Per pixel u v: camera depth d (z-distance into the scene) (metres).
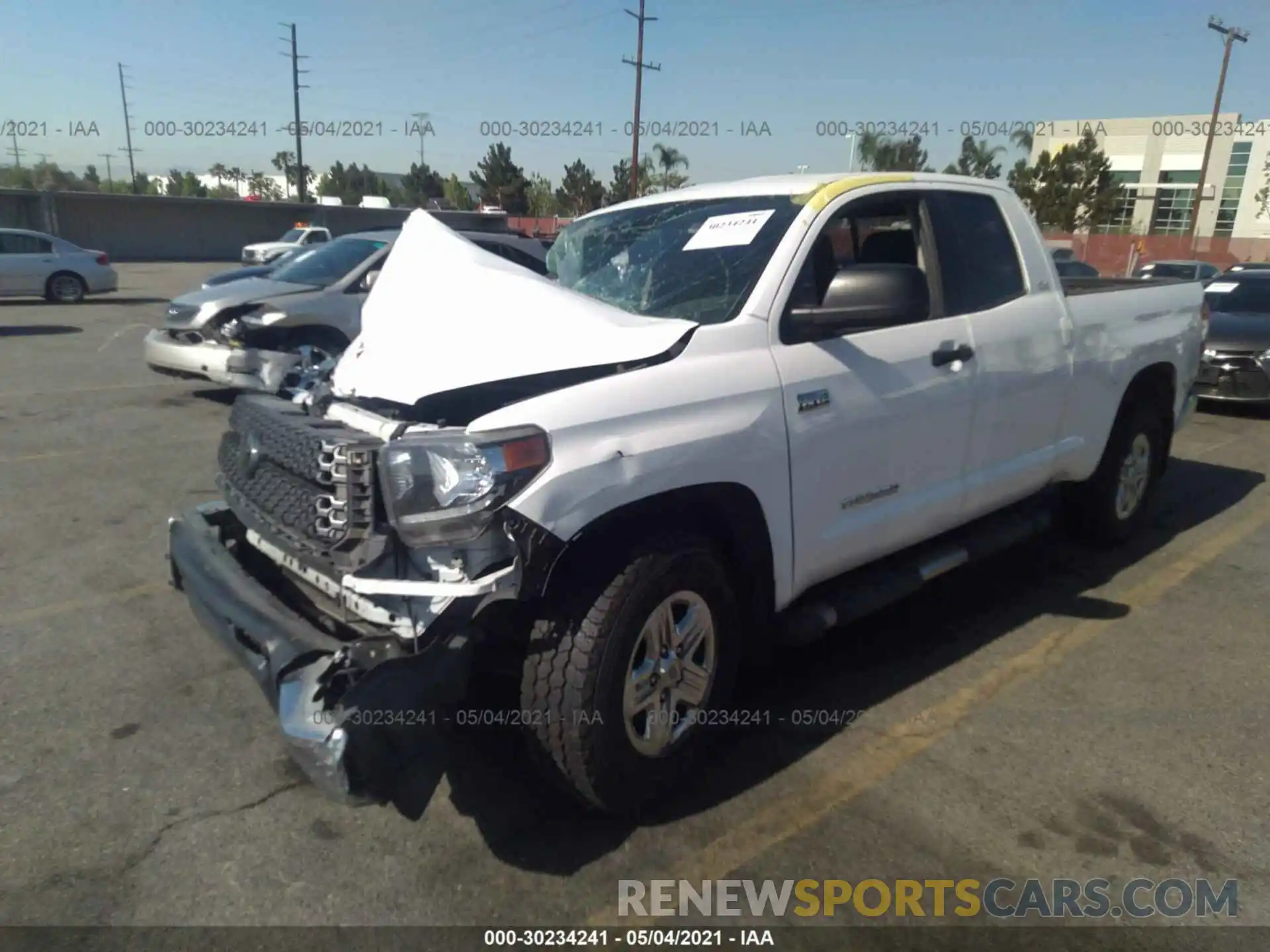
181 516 3.59
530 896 2.75
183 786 3.23
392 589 2.60
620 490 2.77
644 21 35.81
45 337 15.07
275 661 2.60
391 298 3.48
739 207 3.83
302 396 3.47
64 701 3.76
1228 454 8.45
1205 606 4.86
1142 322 5.27
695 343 3.10
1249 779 3.35
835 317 3.26
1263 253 41.00
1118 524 5.53
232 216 44.84
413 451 2.62
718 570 3.12
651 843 2.98
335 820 3.07
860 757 3.46
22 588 4.84
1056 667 4.17
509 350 3.02
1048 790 3.27
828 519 3.50
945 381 3.88
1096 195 47.28
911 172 4.12
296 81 47.81
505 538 2.58
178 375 9.25
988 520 4.69
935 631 4.53
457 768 3.36
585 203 60.69
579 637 2.78
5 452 7.52
